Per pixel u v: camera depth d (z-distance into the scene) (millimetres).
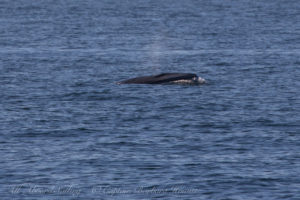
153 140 137250
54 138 139375
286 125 151000
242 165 119312
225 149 130125
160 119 157625
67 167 118688
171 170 116812
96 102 179750
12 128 148125
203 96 187375
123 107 172375
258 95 189375
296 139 137875
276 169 117062
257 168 117562
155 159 123375
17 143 135250
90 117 160000
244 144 133750
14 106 174125
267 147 131375
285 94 191125
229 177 113062
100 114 163500
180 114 163375
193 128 148000
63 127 149250
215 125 151000
